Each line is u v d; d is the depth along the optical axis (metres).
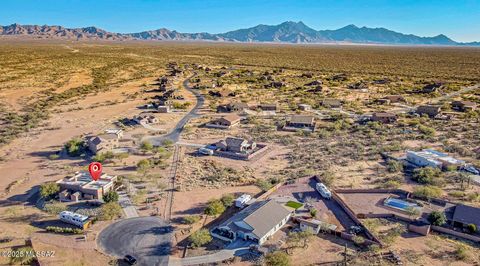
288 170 67.12
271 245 43.66
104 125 98.69
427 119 102.69
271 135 88.56
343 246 43.62
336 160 71.56
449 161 66.31
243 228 45.22
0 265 39.88
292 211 50.94
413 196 55.44
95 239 44.94
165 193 57.44
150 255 41.81
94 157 71.81
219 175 64.06
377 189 57.72
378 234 45.84
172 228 47.47
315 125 94.94
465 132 90.38
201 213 51.41
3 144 82.75
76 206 53.41
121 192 57.41
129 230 46.84
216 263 40.38
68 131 93.38
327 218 50.03
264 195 56.16
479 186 58.81
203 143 82.94
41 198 56.09
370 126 95.69
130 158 72.75
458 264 39.91
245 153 74.69
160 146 80.31
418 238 45.06
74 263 40.28
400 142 82.00
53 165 70.12
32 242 44.12
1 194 57.56
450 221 47.91
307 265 39.91
